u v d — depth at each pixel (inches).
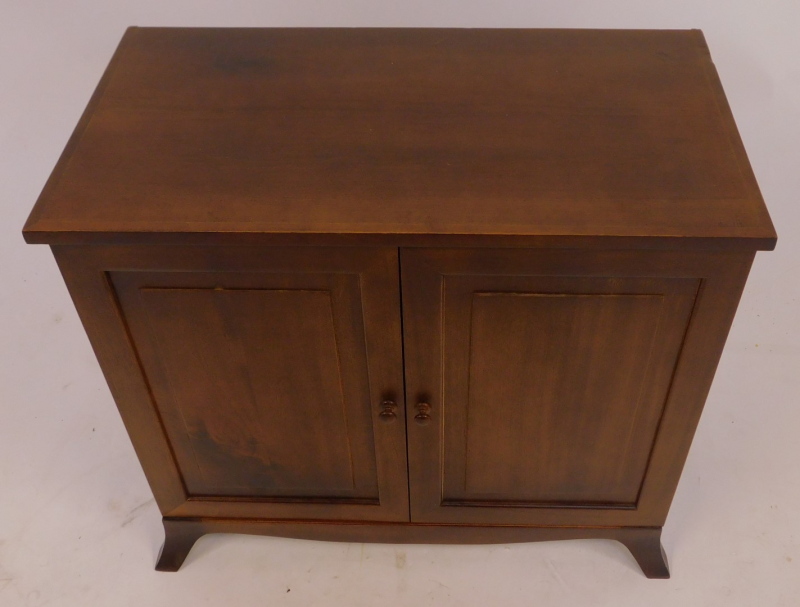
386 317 43.7
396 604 58.7
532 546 61.9
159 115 45.9
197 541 62.6
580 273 40.9
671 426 49.1
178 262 41.4
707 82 47.3
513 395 48.0
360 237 39.3
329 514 57.3
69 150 43.8
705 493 64.1
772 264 75.0
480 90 47.1
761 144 67.9
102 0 61.1
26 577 60.2
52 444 68.7
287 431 51.3
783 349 73.2
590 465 52.6
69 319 77.1
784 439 67.6
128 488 65.8
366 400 48.9
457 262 40.6
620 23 61.3
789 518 62.4
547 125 44.7
